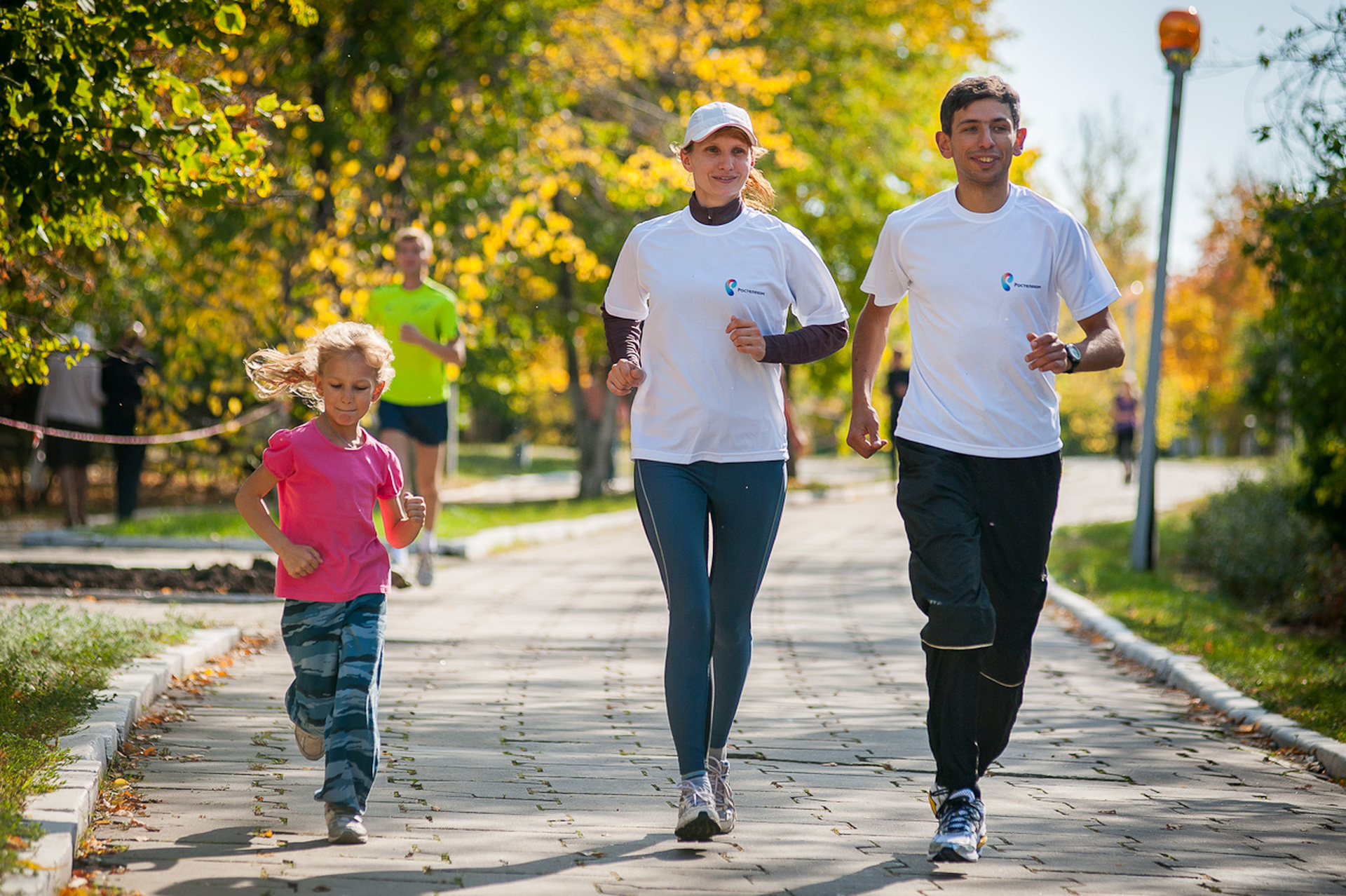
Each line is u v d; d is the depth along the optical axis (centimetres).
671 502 1252
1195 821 1373
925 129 6738
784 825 1309
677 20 4850
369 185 4256
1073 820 1361
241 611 2502
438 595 2888
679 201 5578
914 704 1930
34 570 2688
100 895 1019
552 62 4534
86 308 3078
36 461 4866
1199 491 7638
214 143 1773
